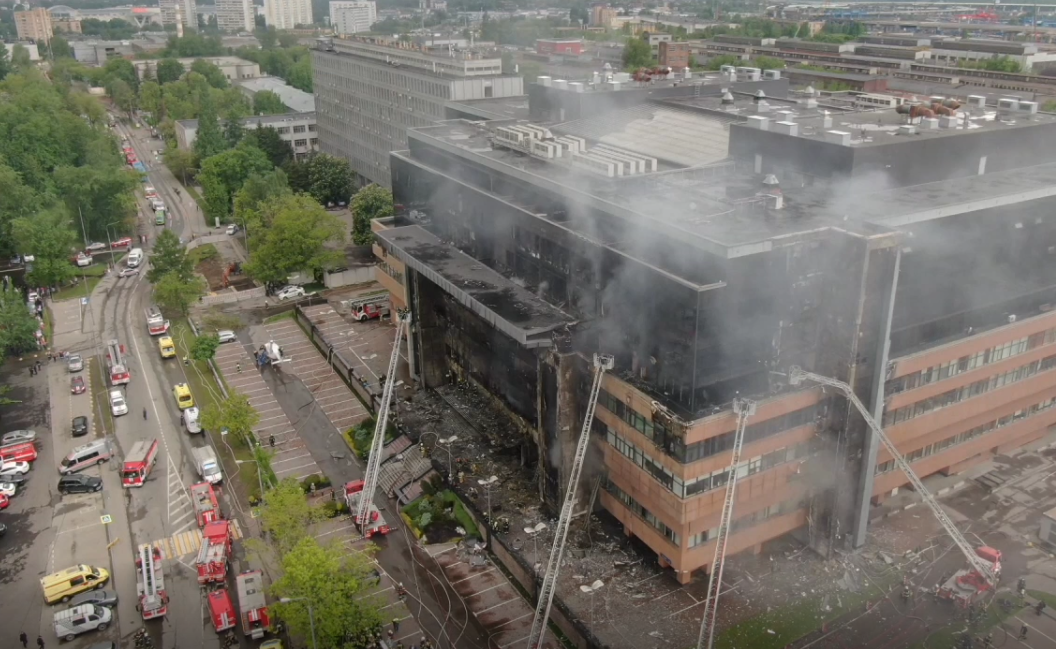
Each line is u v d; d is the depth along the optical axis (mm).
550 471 90250
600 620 76875
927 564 84188
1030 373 96875
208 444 112188
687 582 81562
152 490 102188
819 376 78062
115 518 96875
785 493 83312
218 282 173750
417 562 88875
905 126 97250
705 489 77438
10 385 129875
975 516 91438
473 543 91375
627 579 82500
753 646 74188
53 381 131250
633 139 120312
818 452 83000
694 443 74500
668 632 75562
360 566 77062
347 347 139875
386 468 105000
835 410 80562
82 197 189625
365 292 166500
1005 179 96250
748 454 78625
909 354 83938
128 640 78688
